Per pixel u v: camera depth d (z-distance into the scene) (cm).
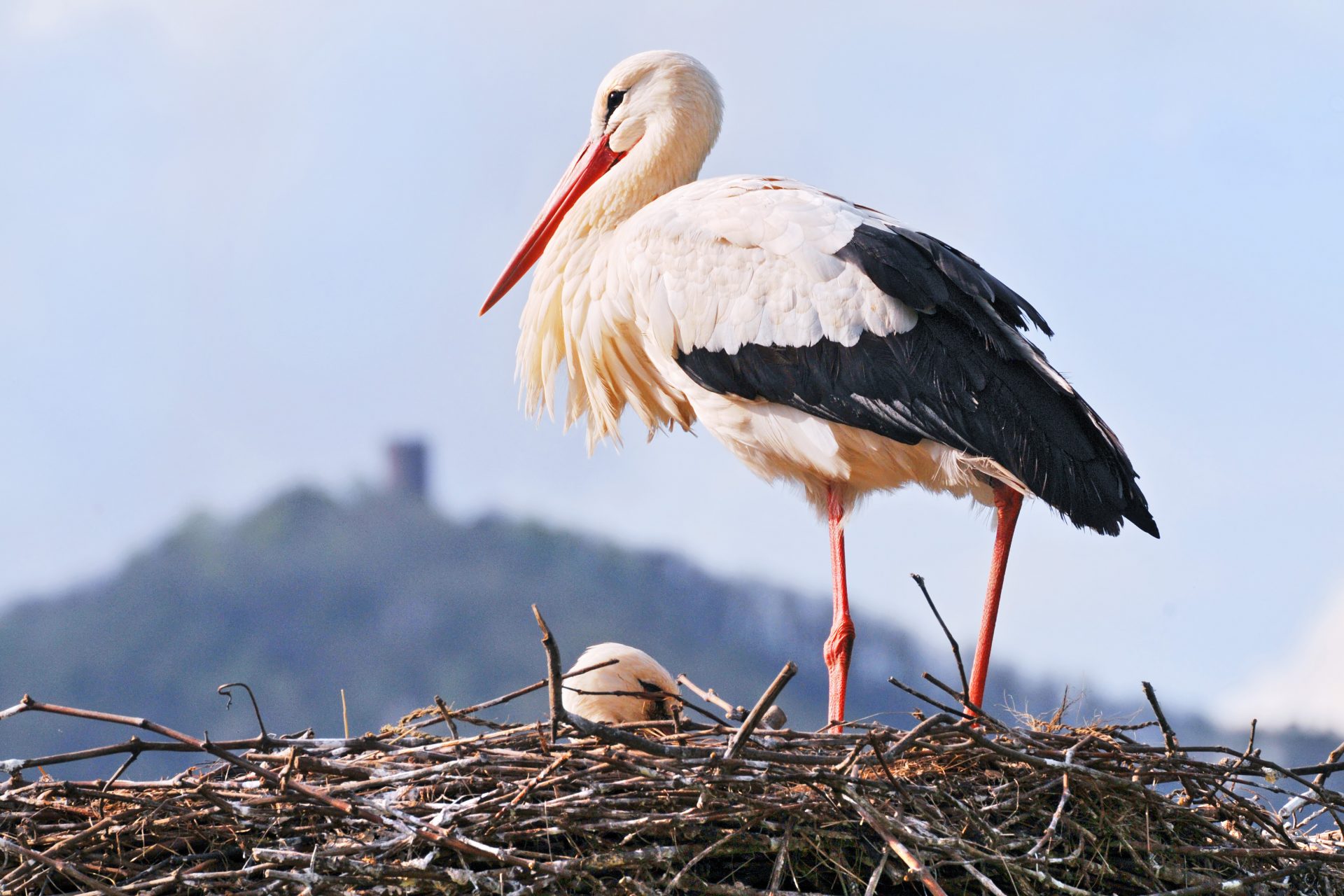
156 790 870
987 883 824
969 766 907
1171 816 902
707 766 823
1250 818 941
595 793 843
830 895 870
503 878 816
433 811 844
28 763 795
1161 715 905
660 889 839
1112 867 884
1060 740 924
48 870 836
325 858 805
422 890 822
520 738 912
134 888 811
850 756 837
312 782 881
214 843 862
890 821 834
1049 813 890
